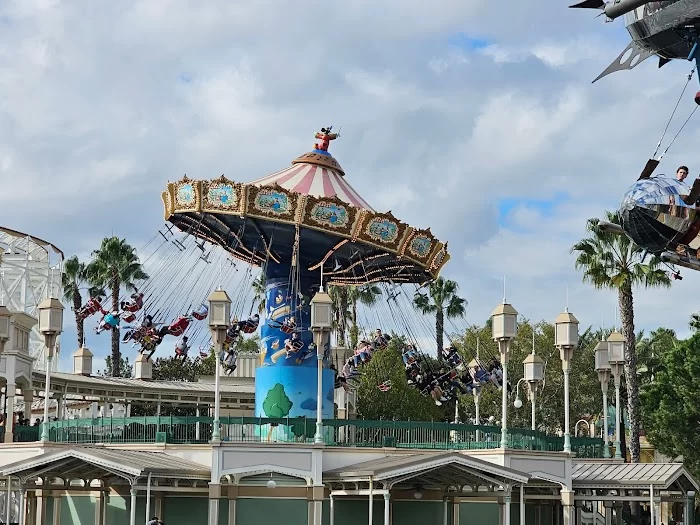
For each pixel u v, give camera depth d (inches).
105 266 3371.1
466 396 3312.0
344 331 3125.0
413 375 2001.7
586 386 3243.1
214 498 1646.2
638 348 3319.4
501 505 1700.3
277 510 1724.9
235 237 1963.6
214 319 1696.6
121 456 1614.2
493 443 1792.6
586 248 2490.2
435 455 1610.5
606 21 975.6
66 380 2317.9
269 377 1925.4
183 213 1927.9
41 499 1861.5
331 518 1749.5
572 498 1802.4
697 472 2559.1
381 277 2126.0
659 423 2613.2
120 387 2477.9
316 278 1993.1
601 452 2036.2
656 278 2396.7
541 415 3307.1
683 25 977.5
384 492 1611.7
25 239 3043.8
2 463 1811.0
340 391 2463.1
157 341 1875.0
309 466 1683.1
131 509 1604.3
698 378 2556.6
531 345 3307.1
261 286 2394.2
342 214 1875.0
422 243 1958.7
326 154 2055.9
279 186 1847.9
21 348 2059.5
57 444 1786.4
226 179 1847.9
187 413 3203.7
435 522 1807.3
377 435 1782.7
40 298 3083.2
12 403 1977.1
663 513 2667.3
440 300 3609.7
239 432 1734.7
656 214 1043.3
